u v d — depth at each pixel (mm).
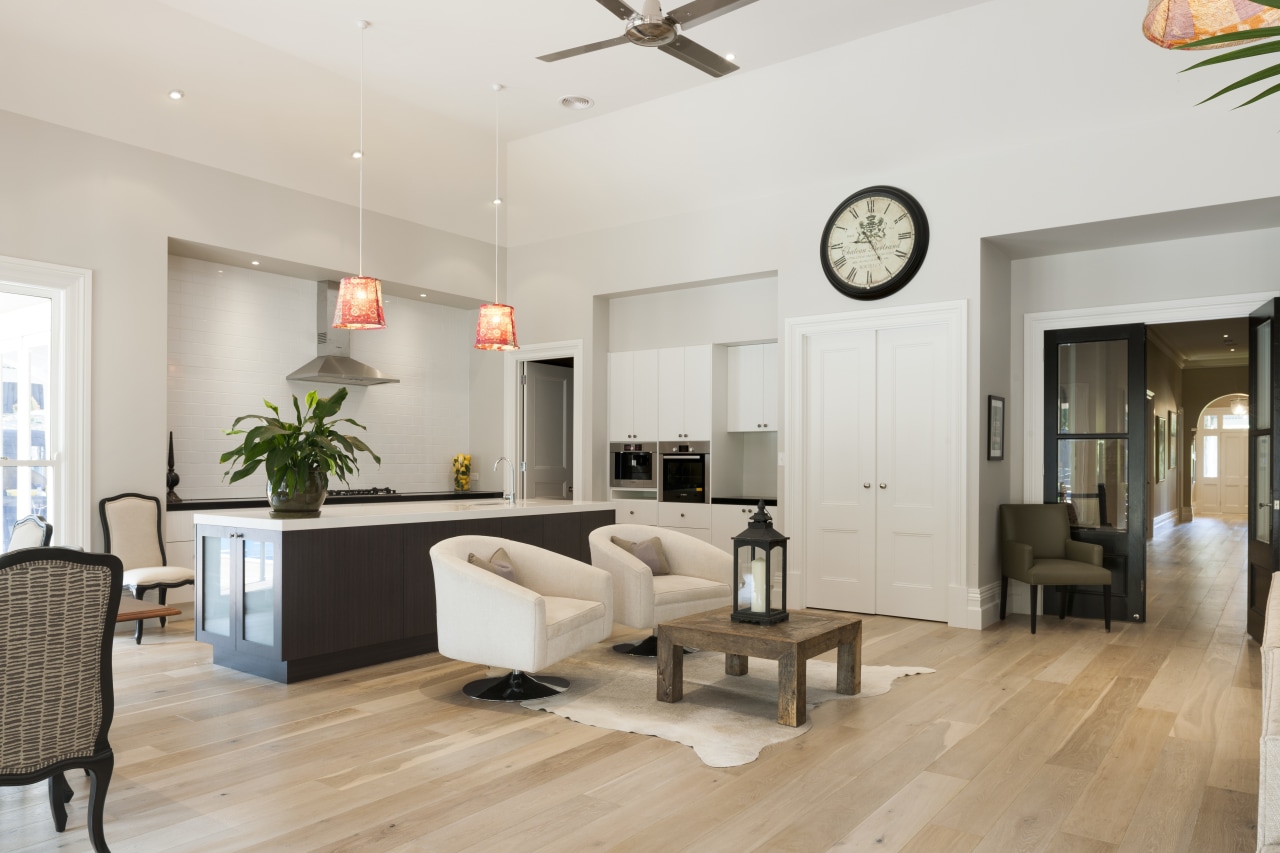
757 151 6625
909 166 6148
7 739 2314
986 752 3383
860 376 6484
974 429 5891
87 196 5734
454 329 8992
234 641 4621
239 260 6906
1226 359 14953
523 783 3043
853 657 4176
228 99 6012
